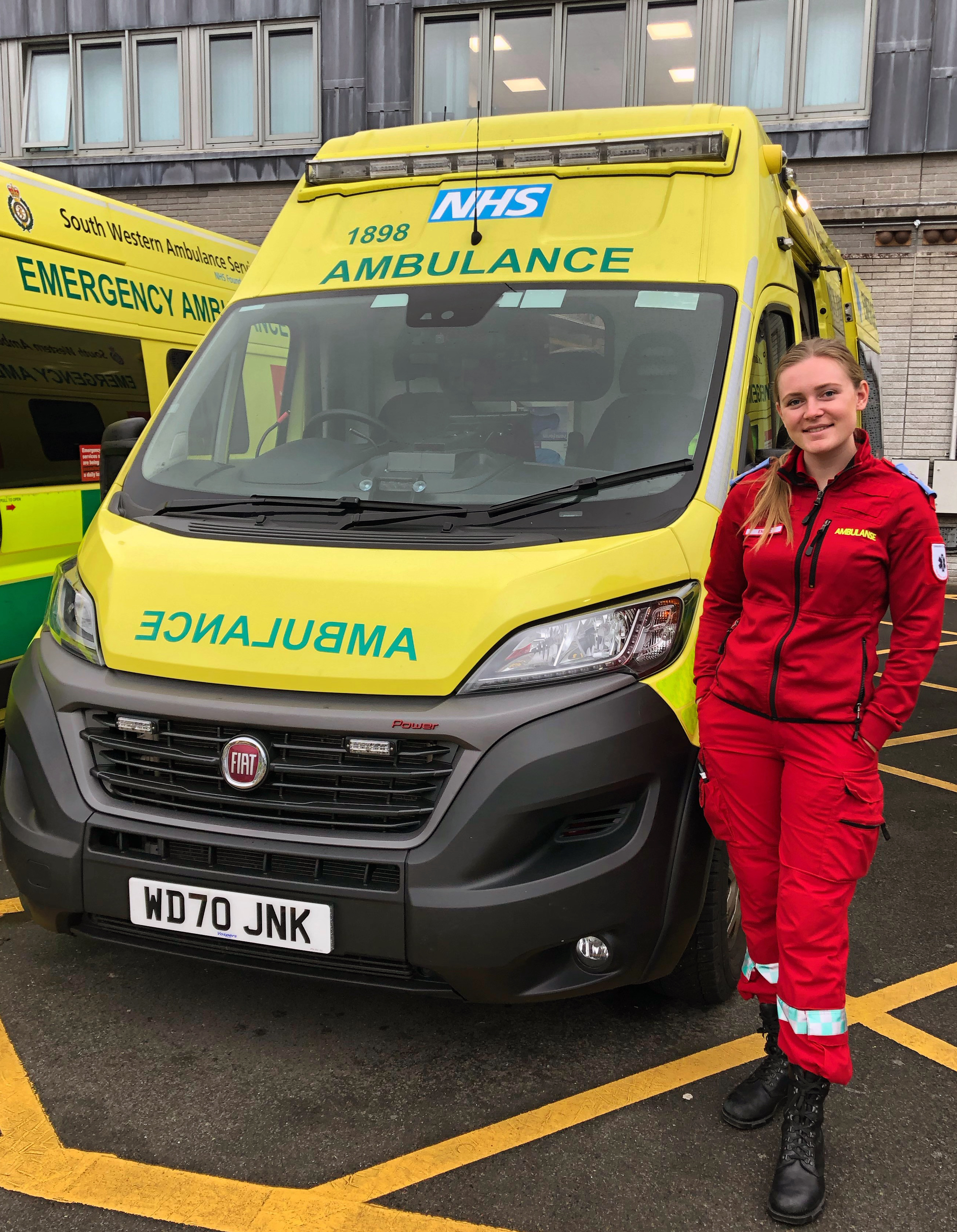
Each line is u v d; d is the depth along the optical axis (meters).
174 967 3.45
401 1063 2.92
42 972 3.40
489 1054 2.98
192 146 14.49
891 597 2.36
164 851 2.70
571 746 2.52
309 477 3.24
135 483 3.35
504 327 3.49
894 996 3.33
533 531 2.86
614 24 13.38
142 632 2.78
